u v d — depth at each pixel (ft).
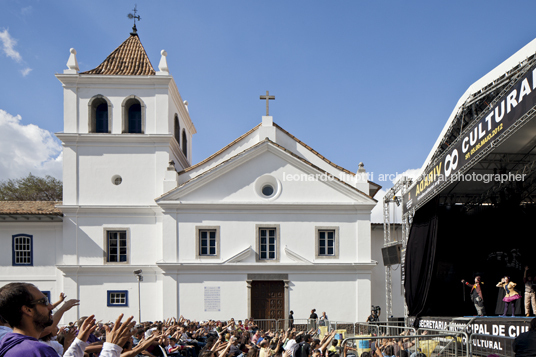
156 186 87.25
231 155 89.04
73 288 83.66
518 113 36.47
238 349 35.17
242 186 85.15
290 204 84.58
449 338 33.22
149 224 86.53
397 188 72.95
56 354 10.30
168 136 87.20
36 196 162.81
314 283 83.66
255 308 82.79
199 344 42.39
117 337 12.46
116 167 87.35
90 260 84.64
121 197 86.74
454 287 68.13
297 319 82.12
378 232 97.09
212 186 84.69
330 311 83.05
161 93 88.84
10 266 85.51
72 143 87.15
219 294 81.97
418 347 33.09
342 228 85.66
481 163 58.95
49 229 87.10
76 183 86.53
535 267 64.23
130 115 89.97
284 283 83.35
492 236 68.03
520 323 41.83
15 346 9.94
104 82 88.12
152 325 43.37
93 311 83.41
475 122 44.70
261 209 84.94
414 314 66.08
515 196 64.44
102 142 87.61
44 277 85.40
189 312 81.15
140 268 84.58
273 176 85.81
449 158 51.37
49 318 11.44
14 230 86.53
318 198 85.87
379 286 95.14
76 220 85.40
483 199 69.67
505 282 54.95
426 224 62.75
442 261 68.90
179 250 82.74
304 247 84.69
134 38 100.12
